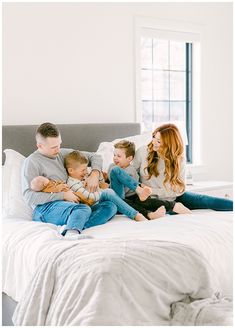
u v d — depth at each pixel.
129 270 1.90
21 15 3.62
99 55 4.03
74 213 2.70
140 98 4.29
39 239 2.46
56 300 1.94
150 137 3.46
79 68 3.92
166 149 3.24
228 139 5.04
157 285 1.93
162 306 1.89
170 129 3.29
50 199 2.86
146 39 4.59
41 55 3.72
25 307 2.07
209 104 4.86
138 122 4.28
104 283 1.82
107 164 3.25
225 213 2.99
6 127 3.43
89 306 1.77
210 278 2.08
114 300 1.79
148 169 3.20
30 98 3.68
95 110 4.02
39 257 2.30
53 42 3.77
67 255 2.08
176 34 4.56
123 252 2.00
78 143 3.73
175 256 2.05
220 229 2.56
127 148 3.19
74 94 3.90
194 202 3.31
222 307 1.91
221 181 4.65
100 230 2.64
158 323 1.87
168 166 3.23
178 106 4.84
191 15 4.64
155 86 4.68
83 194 2.96
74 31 3.88
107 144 3.42
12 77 3.60
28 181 2.90
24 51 3.64
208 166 4.88
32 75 3.69
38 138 2.99
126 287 1.84
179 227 2.59
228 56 4.97
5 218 2.98
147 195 3.08
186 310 1.92
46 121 3.76
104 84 4.07
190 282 2.03
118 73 4.15
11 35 3.58
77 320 1.76
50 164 2.98
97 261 1.93
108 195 2.95
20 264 2.45
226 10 4.92
